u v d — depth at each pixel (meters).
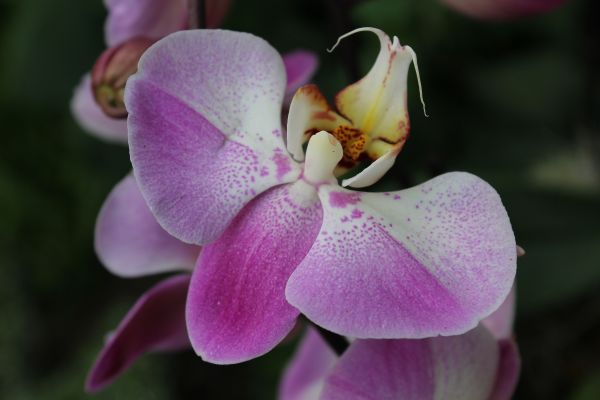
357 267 0.46
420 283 0.46
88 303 0.91
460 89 0.76
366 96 0.48
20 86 0.83
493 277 0.45
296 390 0.58
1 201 0.88
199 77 0.47
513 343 0.49
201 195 0.46
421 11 0.74
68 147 0.87
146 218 0.52
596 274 0.68
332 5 0.55
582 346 0.78
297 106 0.48
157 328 0.51
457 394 0.48
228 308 0.46
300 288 0.46
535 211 0.70
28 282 0.90
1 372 0.87
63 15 0.81
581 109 0.77
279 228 0.47
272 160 0.47
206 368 0.84
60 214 0.89
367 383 0.47
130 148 0.45
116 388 0.81
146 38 0.51
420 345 0.47
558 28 0.78
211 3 0.53
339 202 0.47
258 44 0.47
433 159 0.54
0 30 0.85
